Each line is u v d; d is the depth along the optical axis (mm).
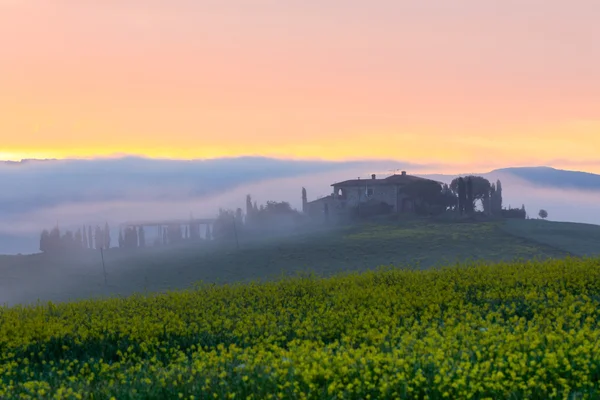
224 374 23547
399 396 20781
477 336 27266
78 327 39156
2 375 29844
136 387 23922
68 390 23672
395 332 31141
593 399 19719
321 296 45344
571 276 43031
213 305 44469
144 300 48406
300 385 21922
